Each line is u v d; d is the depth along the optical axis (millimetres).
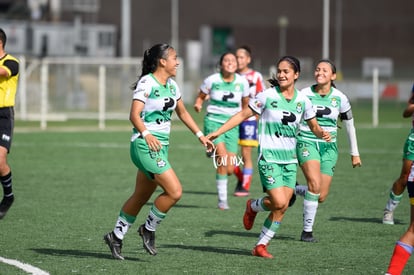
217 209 33688
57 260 23266
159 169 22344
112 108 91062
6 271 21766
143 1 188500
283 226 29750
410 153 29312
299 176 46250
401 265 19500
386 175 45562
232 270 22266
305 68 150250
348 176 45062
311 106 24312
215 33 192250
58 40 131625
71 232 27812
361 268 22719
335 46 192250
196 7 190750
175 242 26391
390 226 29969
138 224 29797
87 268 22266
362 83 121750
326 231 28750
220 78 35438
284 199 23672
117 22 179500
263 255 24078
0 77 27875
